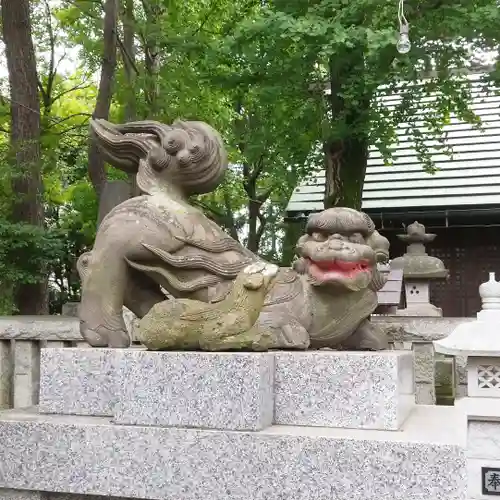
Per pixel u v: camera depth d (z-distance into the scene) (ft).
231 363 10.62
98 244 13.65
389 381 10.77
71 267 51.62
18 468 11.35
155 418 10.91
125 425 10.99
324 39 26.50
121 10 35.22
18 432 11.43
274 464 10.17
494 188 43.21
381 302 23.67
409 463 9.74
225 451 10.37
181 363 10.86
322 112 32.40
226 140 38.17
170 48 32.89
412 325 20.34
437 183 44.75
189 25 37.14
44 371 12.47
